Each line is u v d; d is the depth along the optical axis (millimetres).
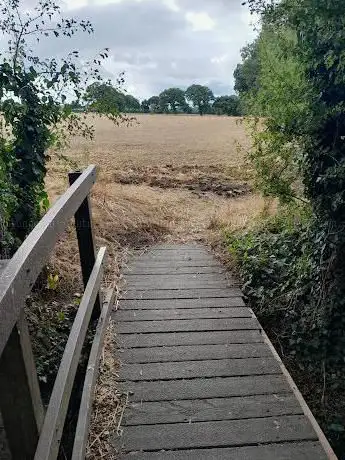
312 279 4652
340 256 4258
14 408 1531
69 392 2229
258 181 5246
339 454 3664
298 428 2850
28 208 4473
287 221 5578
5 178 4008
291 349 4559
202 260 5840
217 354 3666
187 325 4117
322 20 3441
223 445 2705
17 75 4102
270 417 2945
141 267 5562
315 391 4164
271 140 4742
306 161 4426
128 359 3566
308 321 4555
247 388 3238
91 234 3770
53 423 1819
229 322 4195
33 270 1661
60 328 4051
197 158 14383
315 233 4613
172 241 6699
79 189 3074
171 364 3514
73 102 4762
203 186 10234
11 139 4309
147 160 13656
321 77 3889
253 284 5074
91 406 2893
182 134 23625
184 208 8438
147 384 3262
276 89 4250
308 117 3979
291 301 4766
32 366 1567
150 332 3982
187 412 2982
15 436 1567
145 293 4789
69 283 4797
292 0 3656
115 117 5508
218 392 3189
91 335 3730
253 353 3695
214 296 4758
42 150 4566
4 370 1483
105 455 2613
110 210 7082
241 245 5758
